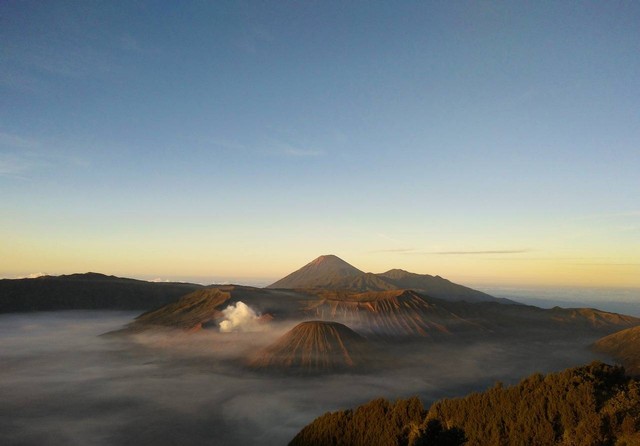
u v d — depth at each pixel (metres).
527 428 27.52
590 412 25.95
